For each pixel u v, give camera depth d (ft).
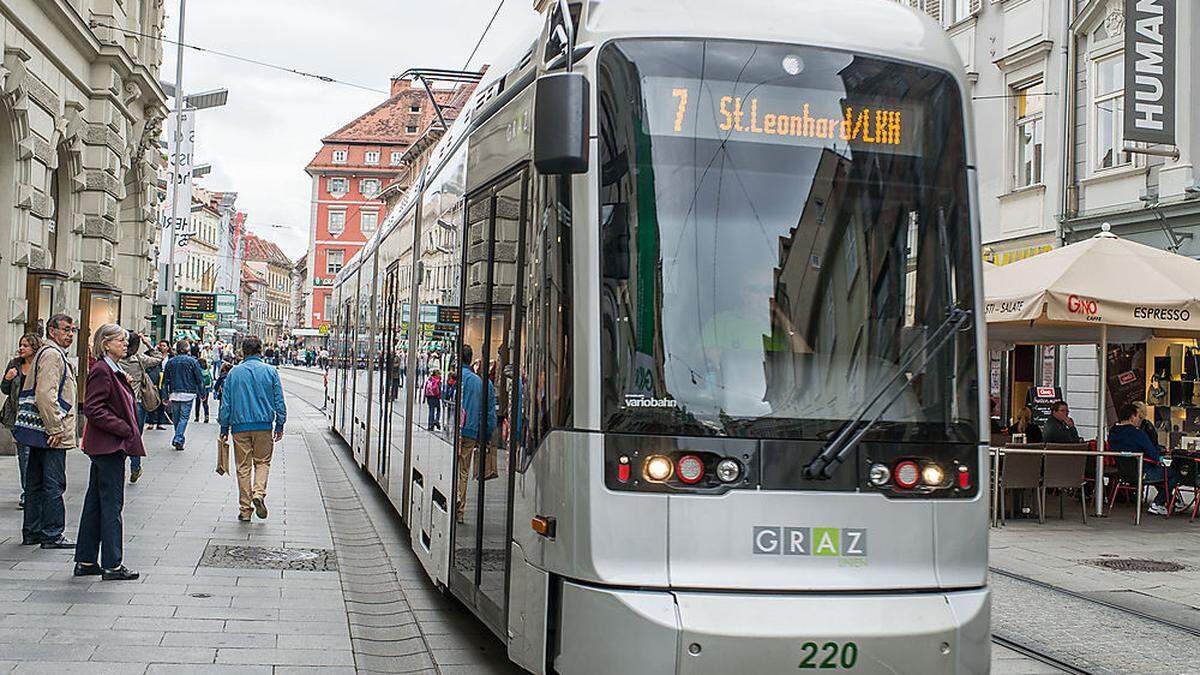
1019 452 45.68
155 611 25.22
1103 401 47.52
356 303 63.82
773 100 18.45
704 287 17.75
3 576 28.17
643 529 17.02
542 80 16.80
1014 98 72.59
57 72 63.57
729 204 18.03
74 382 33.01
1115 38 63.21
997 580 33.68
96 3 71.87
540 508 18.39
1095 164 64.90
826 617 16.80
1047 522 46.75
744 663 16.48
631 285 17.62
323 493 49.42
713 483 17.21
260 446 39.91
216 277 298.15
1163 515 49.19
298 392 178.09
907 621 17.06
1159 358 59.11
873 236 18.40
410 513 32.68
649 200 17.85
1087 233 64.75
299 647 22.76
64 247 68.33
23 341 36.91
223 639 23.11
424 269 32.96
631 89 18.11
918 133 18.93
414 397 33.32
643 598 16.65
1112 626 27.63
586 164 16.84
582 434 17.38
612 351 17.46
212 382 137.90
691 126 18.16
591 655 16.85
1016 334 52.90
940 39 19.71
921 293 18.47
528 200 20.18
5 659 20.77
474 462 23.16
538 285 19.19
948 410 18.22
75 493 45.09
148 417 82.64
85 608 25.14
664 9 18.67
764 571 17.11
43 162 60.75
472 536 23.00
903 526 17.69
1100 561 37.14
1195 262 47.70
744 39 18.60
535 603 18.38
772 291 17.88
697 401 17.40
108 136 72.79
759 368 17.63
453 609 27.86
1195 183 57.16
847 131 18.61
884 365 18.08
